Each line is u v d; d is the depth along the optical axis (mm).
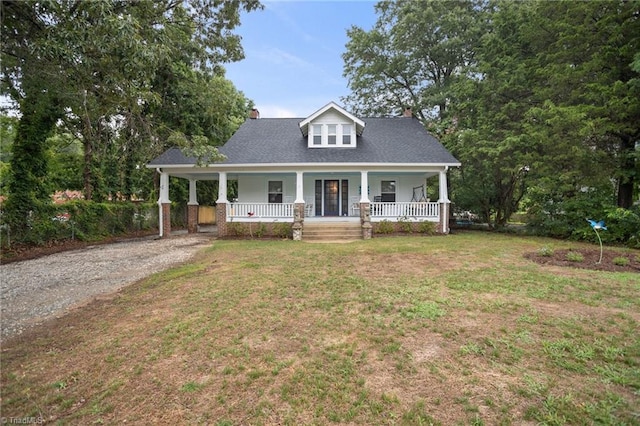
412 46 19422
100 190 17016
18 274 7484
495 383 2881
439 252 9219
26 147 11438
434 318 4293
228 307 4836
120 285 6477
